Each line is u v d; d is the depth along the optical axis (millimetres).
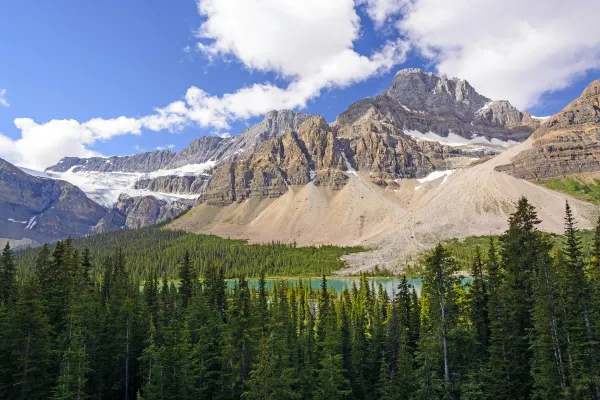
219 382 55000
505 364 49562
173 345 55000
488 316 54969
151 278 85812
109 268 101375
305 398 57844
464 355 49312
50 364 55281
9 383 51344
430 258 44250
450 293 43875
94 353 60281
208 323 65938
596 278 51906
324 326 74438
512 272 56938
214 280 89250
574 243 49750
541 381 44781
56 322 66750
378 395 63750
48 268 73812
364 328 78688
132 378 65188
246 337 53594
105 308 71438
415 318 70938
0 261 74312
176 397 51125
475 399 42531
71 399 47375
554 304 46500
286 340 65562
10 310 58625
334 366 55188
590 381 41375
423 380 43625
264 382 45219
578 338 45500
